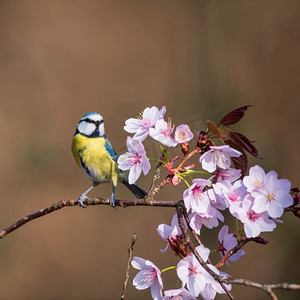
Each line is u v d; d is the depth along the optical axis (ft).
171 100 37.78
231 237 15.94
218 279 15.66
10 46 41.24
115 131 38.96
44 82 40.37
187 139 15.93
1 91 39.58
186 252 15.88
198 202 15.88
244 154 15.93
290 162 32.09
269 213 15.74
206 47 35.47
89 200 16.17
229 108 33.91
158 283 15.88
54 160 36.70
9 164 35.83
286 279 27.55
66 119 39.04
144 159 15.96
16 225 16.28
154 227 33.76
